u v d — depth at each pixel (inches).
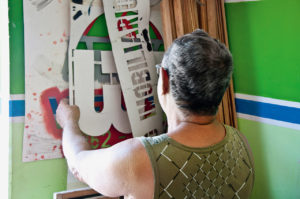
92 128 68.5
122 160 29.9
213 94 31.0
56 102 65.6
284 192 74.2
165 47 74.5
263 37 75.5
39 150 64.4
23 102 63.0
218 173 32.0
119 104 72.3
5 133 65.1
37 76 63.5
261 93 77.0
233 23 80.9
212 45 30.5
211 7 78.4
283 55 72.3
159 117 75.9
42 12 63.5
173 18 74.8
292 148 72.2
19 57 62.2
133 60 71.7
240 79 81.0
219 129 34.9
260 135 78.0
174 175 29.5
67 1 66.1
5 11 62.5
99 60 69.2
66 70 66.4
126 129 73.4
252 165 36.6
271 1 73.3
